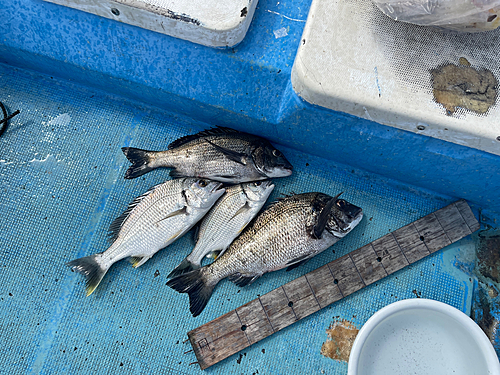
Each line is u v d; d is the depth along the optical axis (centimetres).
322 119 78
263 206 89
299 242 83
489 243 91
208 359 82
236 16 72
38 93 93
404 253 87
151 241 84
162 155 86
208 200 83
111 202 89
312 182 91
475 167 78
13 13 81
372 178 92
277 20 78
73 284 85
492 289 89
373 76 71
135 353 84
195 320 85
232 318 84
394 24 72
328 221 83
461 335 80
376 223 90
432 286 88
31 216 88
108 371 83
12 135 91
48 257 86
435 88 71
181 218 84
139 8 72
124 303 85
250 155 85
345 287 85
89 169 90
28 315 84
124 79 85
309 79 71
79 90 94
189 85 83
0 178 89
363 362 81
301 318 84
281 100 80
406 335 83
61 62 86
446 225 89
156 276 87
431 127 72
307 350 85
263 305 84
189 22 72
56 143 91
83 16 78
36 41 84
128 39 79
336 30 71
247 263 83
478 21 67
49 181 89
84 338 84
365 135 79
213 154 85
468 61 72
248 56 77
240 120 86
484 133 71
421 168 84
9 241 86
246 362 84
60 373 82
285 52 77
